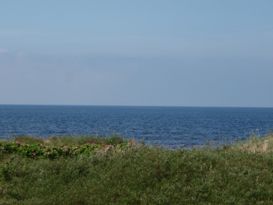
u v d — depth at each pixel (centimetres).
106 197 1516
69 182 1655
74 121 11650
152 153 1819
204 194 1529
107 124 10162
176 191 1546
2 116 14512
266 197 1529
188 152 1848
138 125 9806
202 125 10156
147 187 1576
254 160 1817
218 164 1733
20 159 1875
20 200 1528
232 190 1553
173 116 17612
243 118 15812
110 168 1714
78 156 1945
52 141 2639
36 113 19488
